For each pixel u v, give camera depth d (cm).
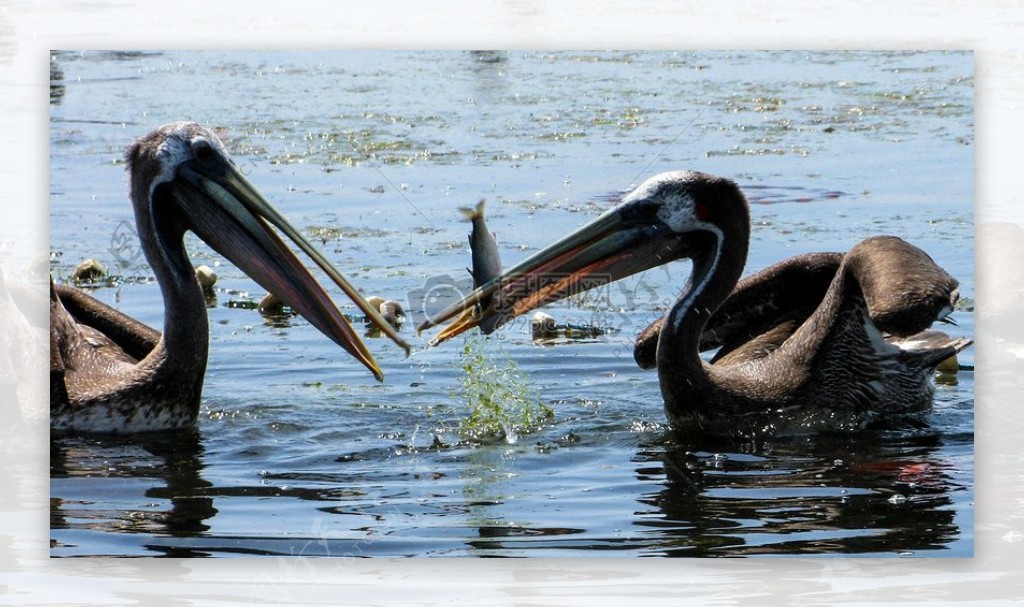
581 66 2589
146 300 1705
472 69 2594
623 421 1287
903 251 1255
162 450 1195
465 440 1220
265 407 1323
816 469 1127
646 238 1298
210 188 1266
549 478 1105
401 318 1639
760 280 1401
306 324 1650
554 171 2009
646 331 1402
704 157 2039
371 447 1198
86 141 2202
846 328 1280
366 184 2027
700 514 1005
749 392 1267
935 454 1170
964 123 2167
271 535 967
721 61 2605
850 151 2055
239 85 2534
